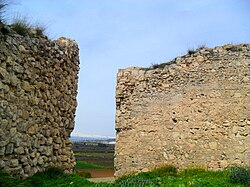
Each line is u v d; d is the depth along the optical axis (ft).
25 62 25.39
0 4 23.66
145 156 42.06
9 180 20.80
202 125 40.27
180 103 41.73
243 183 30.89
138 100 43.78
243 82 39.65
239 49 40.63
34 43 26.96
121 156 43.06
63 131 32.83
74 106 35.78
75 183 27.37
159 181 29.07
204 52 41.88
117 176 42.60
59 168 29.96
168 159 41.01
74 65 35.91
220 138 39.29
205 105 40.57
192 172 38.86
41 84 28.07
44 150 28.45
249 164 37.60
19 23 26.78
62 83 32.68
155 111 42.73
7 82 22.71
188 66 42.29
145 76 44.06
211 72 41.09
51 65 30.17
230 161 38.37
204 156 39.52
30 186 23.72
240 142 38.50
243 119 38.83
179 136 41.06
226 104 39.75
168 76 42.98
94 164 95.40
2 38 22.34
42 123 28.19
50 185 25.32
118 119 44.04
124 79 44.83
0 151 21.67
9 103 22.93
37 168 27.17
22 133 24.73
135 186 26.84
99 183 28.60
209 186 27.73
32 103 26.40
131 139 43.09
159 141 41.83
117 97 44.60
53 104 30.55
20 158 24.40
